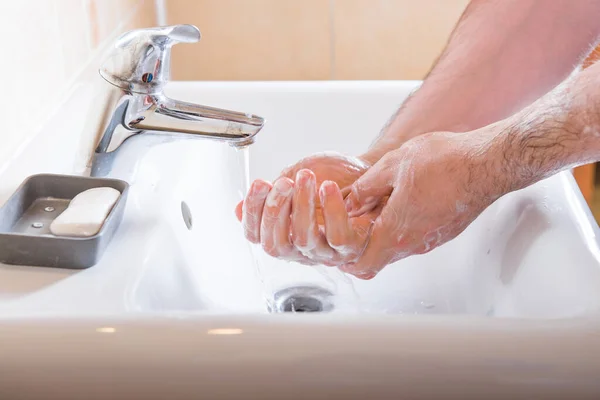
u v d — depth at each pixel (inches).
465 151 20.1
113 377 14.2
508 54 24.8
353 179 24.4
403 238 21.0
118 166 23.9
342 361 14.1
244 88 31.4
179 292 21.4
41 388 14.3
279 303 26.0
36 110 23.1
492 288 22.6
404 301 25.8
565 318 14.9
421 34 40.7
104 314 14.9
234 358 14.1
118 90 22.5
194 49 41.1
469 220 21.0
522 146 18.6
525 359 14.0
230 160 30.5
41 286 18.0
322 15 40.3
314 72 41.7
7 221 19.4
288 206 20.1
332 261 21.3
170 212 23.0
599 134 17.3
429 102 25.1
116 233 20.9
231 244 27.1
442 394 14.0
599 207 52.9
